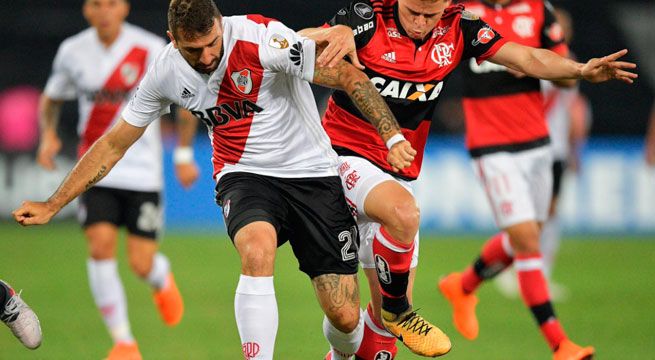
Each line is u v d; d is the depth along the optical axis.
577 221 60.06
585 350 26.33
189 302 37.88
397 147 18.22
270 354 18.78
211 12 18.12
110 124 31.86
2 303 20.44
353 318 20.80
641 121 67.69
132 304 38.16
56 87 32.59
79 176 19.86
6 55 66.25
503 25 28.25
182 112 32.94
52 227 61.91
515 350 29.77
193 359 28.09
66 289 40.38
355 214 20.89
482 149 28.97
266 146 19.98
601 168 60.06
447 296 31.17
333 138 21.75
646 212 60.12
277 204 20.03
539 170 29.30
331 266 20.55
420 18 20.19
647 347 30.16
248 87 19.14
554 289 41.94
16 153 59.78
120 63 31.66
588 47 71.12
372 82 20.17
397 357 28.23
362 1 20.94
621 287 42.75
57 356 28.36
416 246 21.69
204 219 60.28
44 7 67.44
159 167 31.48
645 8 71.56
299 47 18.78
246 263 18.78
